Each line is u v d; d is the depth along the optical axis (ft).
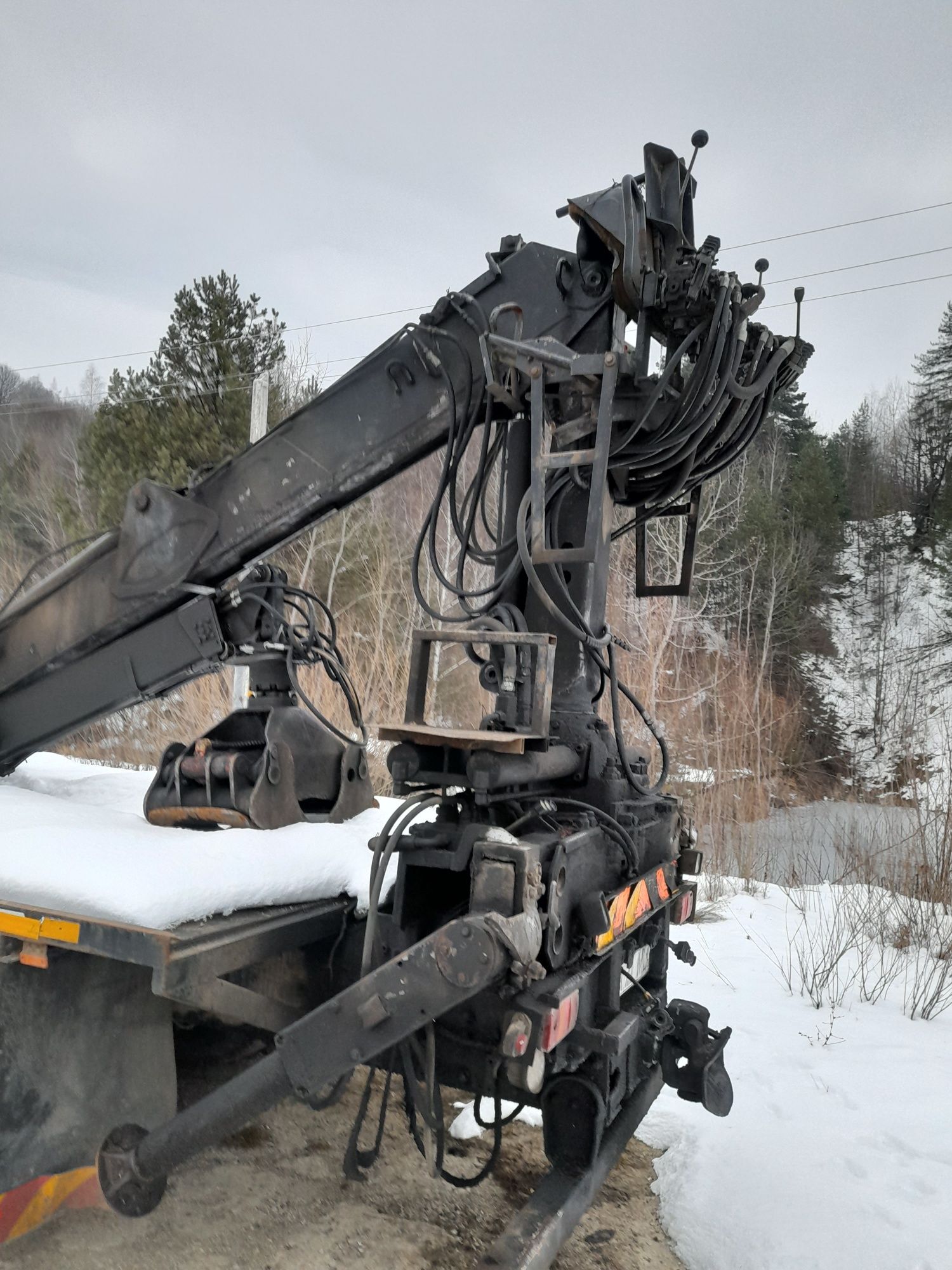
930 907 23.67
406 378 10.02
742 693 59.93
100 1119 8.73
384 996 7.18
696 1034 10.63
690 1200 10.22
